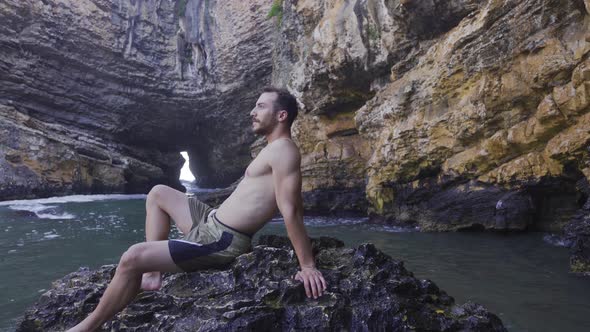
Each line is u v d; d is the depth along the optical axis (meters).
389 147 11.90
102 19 25.16
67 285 3.12
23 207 15.38
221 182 34.69
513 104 8.83
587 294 4.76
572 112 7.56
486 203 9.62
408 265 6.41
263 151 2.61
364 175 14.70
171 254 2.48
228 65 27.70
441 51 10.55
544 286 5.11
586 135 7.36
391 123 12.15
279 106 2.65
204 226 2.64
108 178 23.00
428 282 2.80
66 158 20.83
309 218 14.45
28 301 4.65
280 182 2.45
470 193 9.93
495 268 6.07
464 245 8.05
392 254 7.33
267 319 2.31
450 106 10.30
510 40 8.66
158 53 28.02
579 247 5.84
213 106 29.42
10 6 21.25
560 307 4.36
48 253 7.33
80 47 24.36
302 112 16.55
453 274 5.80
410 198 11.55
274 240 3.18
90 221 11.89
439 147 10.55
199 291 2.55
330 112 15.77
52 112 23.77
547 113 7.89
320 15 16.16
